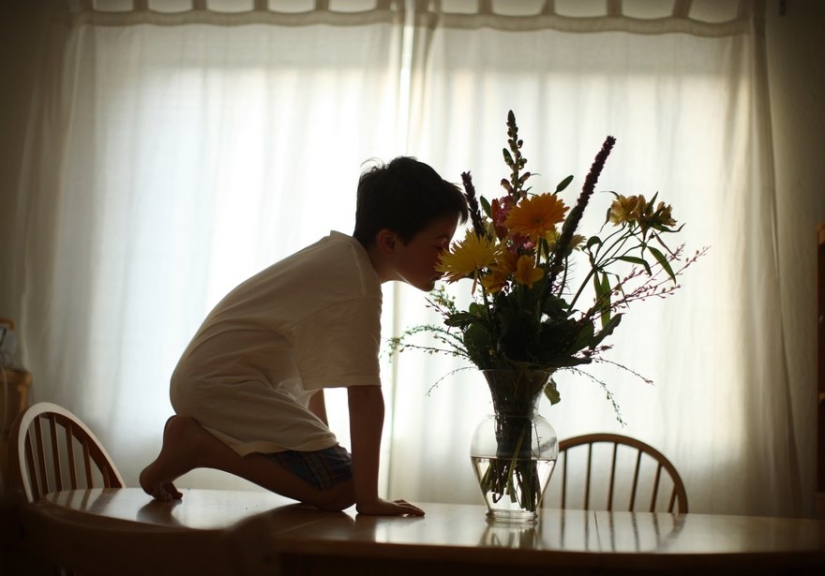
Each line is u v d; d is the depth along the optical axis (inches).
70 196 123.3
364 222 57.3
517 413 47.9
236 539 22.8
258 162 121.9
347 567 35.4
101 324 120.3
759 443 109.5
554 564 32.6
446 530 40.3
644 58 120.0
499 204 50.6
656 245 114.0
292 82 122.8
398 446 112.3
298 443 51.7
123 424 116.6
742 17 118.9
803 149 119.2
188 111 124.1
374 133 119.0
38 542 28.4
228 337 54.4
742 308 112.4
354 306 52.0
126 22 126.1
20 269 120.8
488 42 120.5
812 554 33.5
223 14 125.0
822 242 104.0
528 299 47.9
